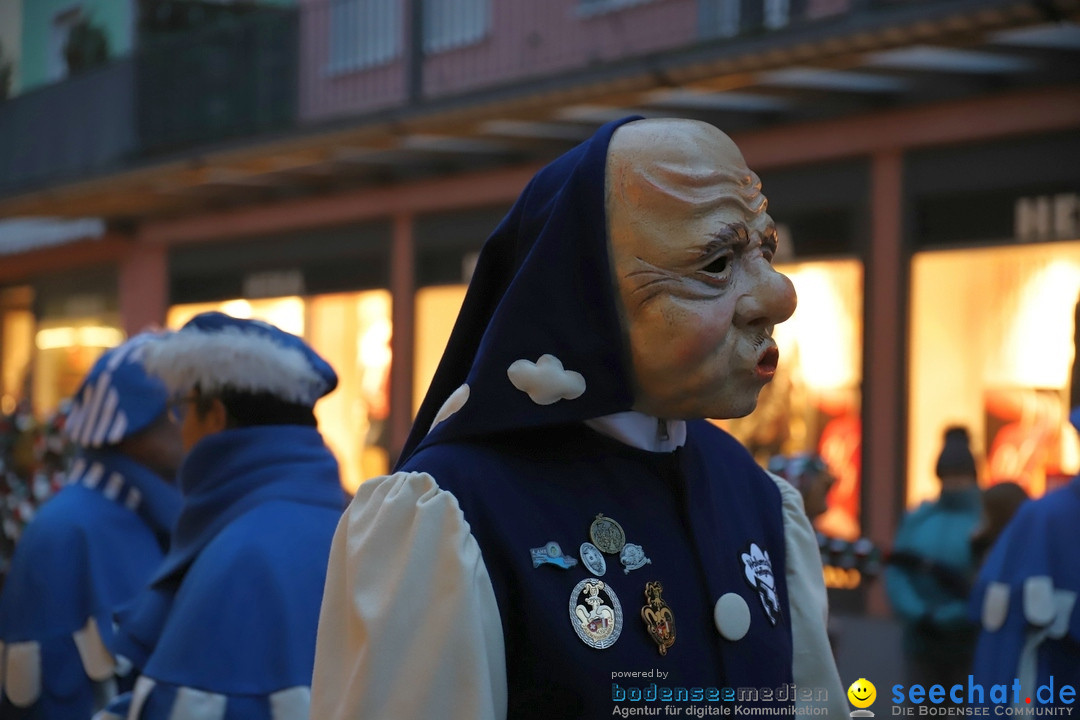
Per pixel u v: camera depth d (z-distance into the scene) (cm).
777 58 1007
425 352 1539
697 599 191
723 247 179
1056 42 947
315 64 1728
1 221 2194
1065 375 988
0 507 706
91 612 364
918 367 1085
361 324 1633
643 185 181
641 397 188
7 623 365
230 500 289
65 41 2170
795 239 1173
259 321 312
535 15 1430
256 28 1764
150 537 383
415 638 172
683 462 202
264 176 1633
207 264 1883
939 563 601
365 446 1619
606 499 190
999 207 1034
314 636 271
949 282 1066
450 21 1524
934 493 1072
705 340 179
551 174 197
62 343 2252
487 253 203
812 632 218
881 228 1105
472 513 179
